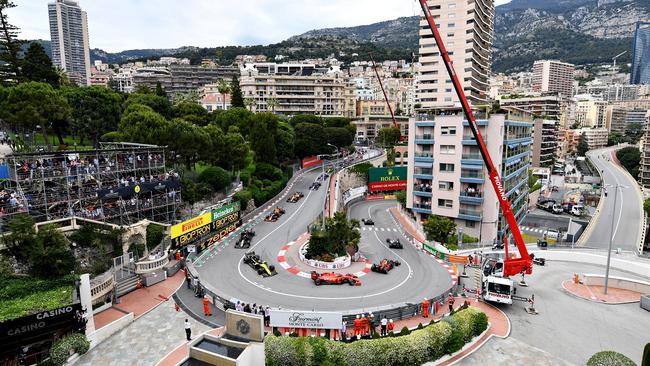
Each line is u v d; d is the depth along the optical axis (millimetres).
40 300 30547
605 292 42438
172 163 64750
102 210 43781
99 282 35312
